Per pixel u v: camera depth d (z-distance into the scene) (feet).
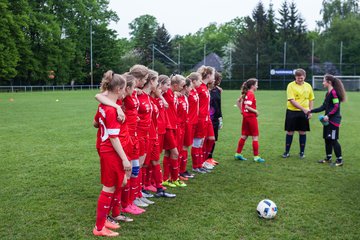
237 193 19.17
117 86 13.89
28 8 142.31
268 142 34.68
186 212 16.40
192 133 22.38
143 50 247.29
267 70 179.42
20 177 21.68
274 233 14.15
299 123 27.61
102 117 13.76
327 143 26.22
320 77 173.88
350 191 19.52
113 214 15.38
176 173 20.43
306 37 203.72
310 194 18.97
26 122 47.09
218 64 229.66
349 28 199.41
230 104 80.28
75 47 172.86
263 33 200.75
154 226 14.83
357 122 49.57
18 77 156.35
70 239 13.62
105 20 194.18
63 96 108.06
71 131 39.60
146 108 17.20
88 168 23.94
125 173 14.30
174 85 20.66
